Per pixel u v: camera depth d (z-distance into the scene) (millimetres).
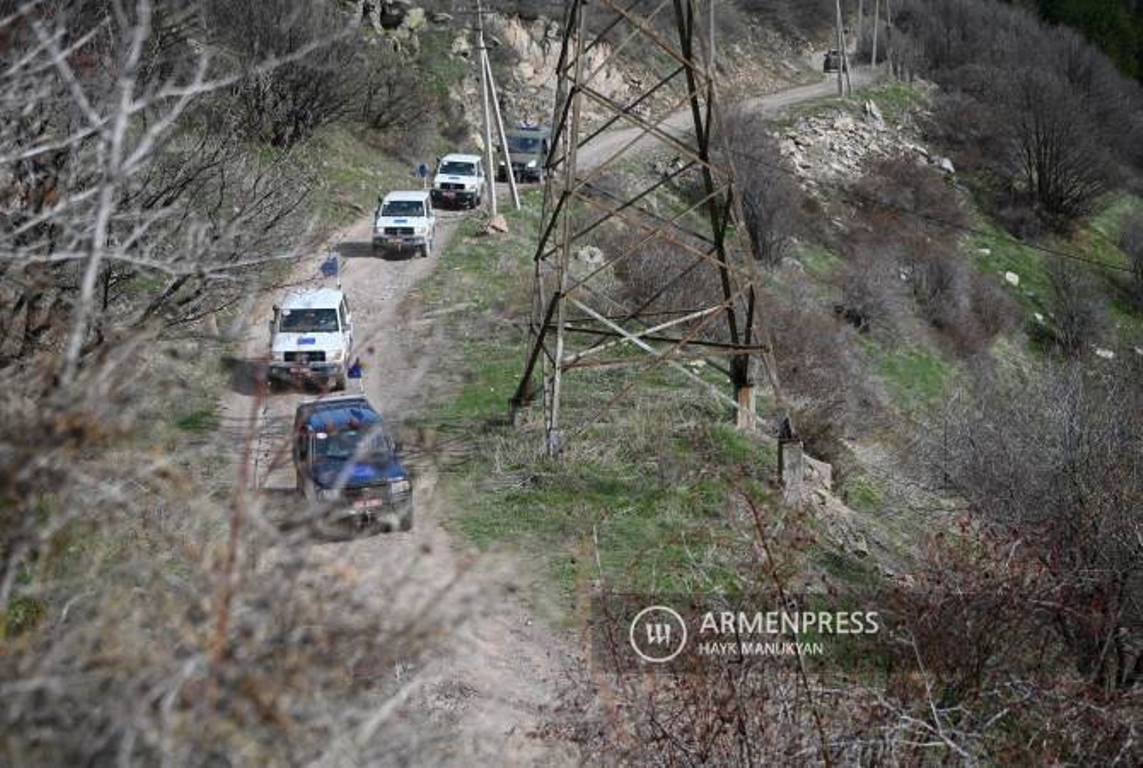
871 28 80438
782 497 17281
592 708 10359
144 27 5496
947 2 81125
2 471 4773
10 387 5590
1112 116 70562
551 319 21828
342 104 42688
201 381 21359
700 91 19594
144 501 7184
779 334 30031
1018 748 8953
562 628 13031
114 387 5797
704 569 14156
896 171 57969
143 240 11656
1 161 7398
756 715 8961
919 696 9336
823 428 23500
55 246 9750
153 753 4633
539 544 15508
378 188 42375
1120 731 9383
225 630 4719
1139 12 90812
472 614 7734
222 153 17672
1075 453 15867
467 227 38312
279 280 28562
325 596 5785
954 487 18641
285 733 4758
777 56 75750
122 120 5359
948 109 67938
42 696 4609
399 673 8852
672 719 9047
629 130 58406
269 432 19688
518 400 20453
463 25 58844
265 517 5703
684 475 17891
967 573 10750
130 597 5859
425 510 16453
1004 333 45531
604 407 20875
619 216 19750
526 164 48438
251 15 30438
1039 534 13203
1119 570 13328
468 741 10258
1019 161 61750
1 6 11094
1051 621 11789
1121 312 51875
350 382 23406
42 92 8102
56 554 5402
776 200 45938
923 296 44906
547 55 60938
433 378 23828
